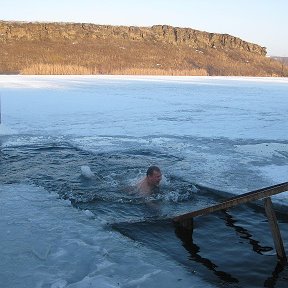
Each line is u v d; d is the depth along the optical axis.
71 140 10.12
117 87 25.97
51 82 28.52
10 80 29.69
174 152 8.95
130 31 83.25
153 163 8.05
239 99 20.64
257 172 7.38
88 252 4.25
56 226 4.91
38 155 8.66
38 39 74.62
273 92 25.34
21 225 4.90
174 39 85.12
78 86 25.75
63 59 67.38
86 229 4.88
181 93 23.31
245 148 9.38
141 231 4.94
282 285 3.84
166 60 74.25
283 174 7.25
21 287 3.57
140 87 26.55
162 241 4.70
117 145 9.62
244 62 82.25
